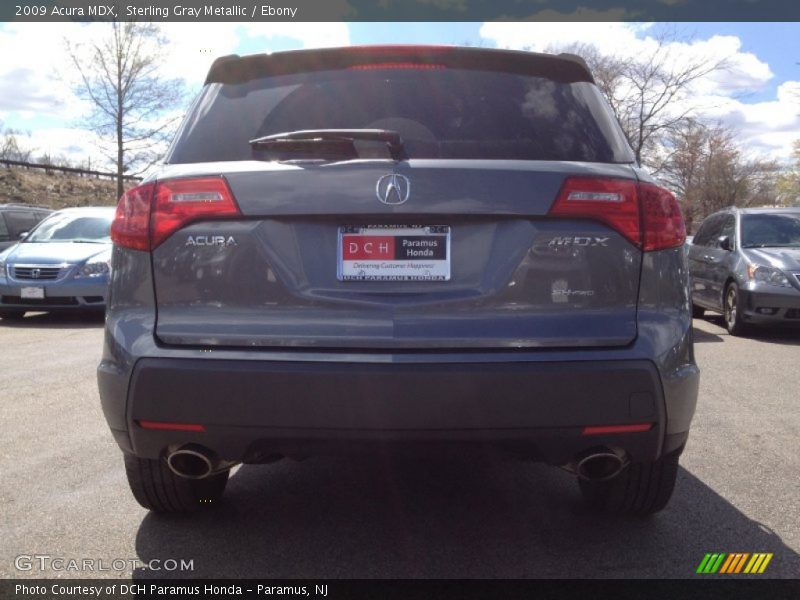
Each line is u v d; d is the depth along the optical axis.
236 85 3.14
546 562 2.99
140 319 2.74
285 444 2.66
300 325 2.64
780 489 3.83
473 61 3.09
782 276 9.14
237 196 2.69
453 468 4.20
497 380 2.55
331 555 3.05
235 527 3.34
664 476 3.11
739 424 5.10
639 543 3.17
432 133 2.88
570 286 2.65
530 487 3.88
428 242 2.67
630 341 2.65
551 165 2.71
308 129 2.96
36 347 8.48
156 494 3.22
